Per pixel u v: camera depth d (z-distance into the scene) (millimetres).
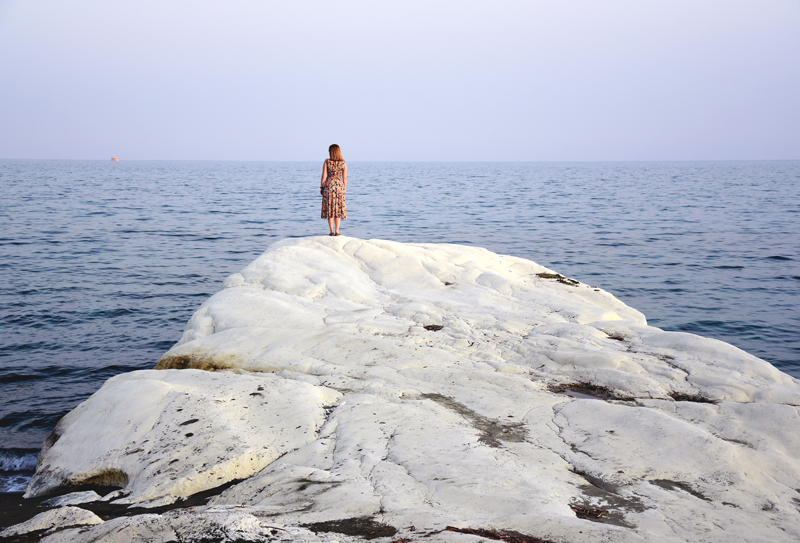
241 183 96688
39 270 19047
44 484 4816
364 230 31797
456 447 4172
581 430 4562
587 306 8367
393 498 3320
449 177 134250
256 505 3396
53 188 66000
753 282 18344
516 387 5516
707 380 5480
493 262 10836
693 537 2904
